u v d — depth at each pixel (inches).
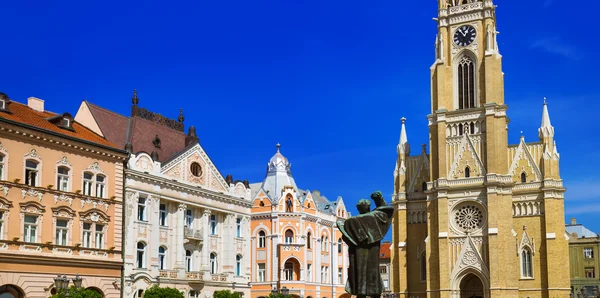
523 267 4421.8
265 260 4815.5
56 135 2657.5
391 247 4815.5
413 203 4815.5
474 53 4685.0
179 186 3253.0
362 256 933.8
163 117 3661.4
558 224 4372.5
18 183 2497.5
